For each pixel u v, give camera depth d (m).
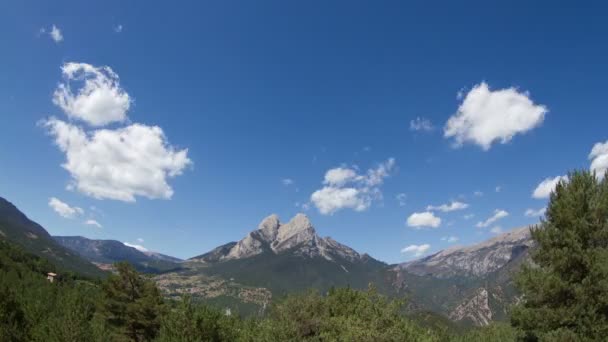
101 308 52.69
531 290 29.73
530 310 29.47
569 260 28.41
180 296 32.00
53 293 65.12
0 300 34.78
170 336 28.86
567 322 27.66
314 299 38.94
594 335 26.50
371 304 32.28
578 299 27.56
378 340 27.55
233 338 31.78
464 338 53.56
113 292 53.56
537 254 30.95
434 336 35.03
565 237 29.08
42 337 31.06
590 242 29.30
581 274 28.50
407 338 29.19
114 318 52.44
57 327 31.16
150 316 51.09
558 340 26.75
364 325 28.58
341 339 29.78
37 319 35.78
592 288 26.98
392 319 29.77
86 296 57.53
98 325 35.78
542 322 28.52
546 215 31.83
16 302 36.34
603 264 26.98
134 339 52.78
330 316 37.62
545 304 29.23
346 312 37.47
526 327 29.84
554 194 32.06
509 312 31.41
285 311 36.84
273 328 32.06
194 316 29.52
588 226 28.98
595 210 29.17
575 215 29.52
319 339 33.28
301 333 34.47
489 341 49.97
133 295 54.84
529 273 30.16
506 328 49.91
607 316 27.08
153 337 51.53
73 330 31.00
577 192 29.94
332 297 41.59
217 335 30.28
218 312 31.58
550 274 28.89
